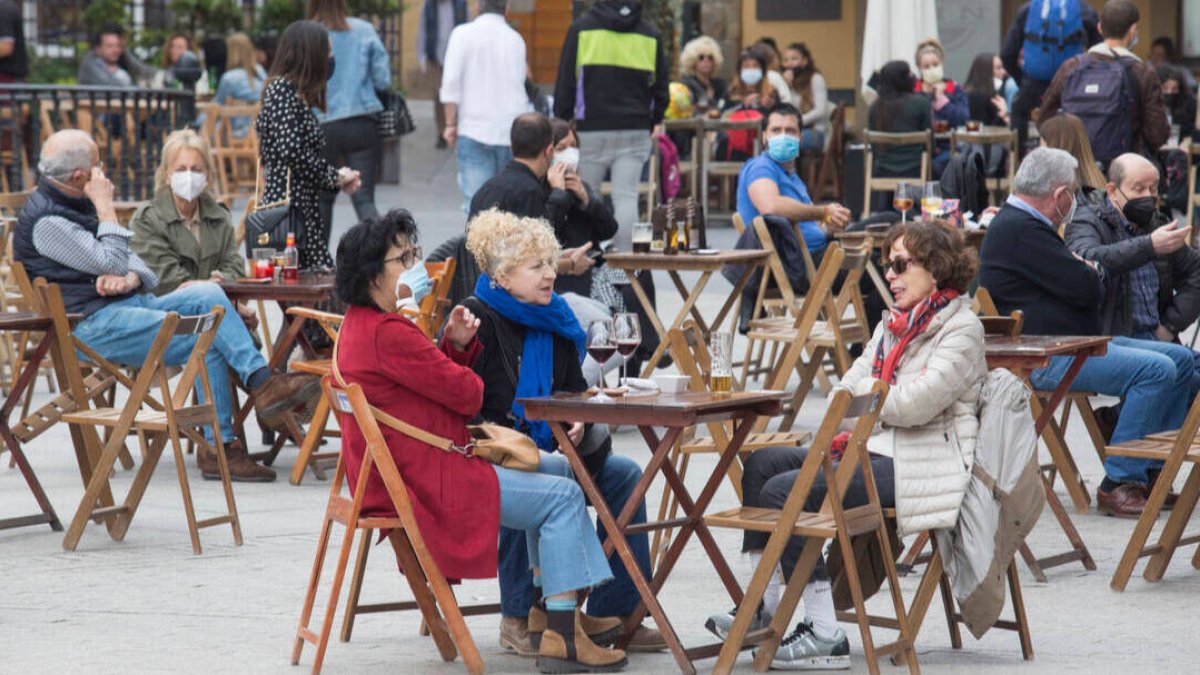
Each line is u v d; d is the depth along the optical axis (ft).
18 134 131.54
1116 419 75.87
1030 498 51.19
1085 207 76.89
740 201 96.84
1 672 49.62
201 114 169.27
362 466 48.75
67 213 76.74
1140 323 77.71
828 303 83.20
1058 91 110.52
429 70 211.20
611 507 52.49
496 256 52.95
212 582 60.49
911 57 155.94
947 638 54.54
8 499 73.97
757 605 47.80
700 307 125.39
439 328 72.23
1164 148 136.87
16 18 144.77
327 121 120.26
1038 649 53.06
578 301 82.07
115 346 77.05
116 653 51.67
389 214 49.83
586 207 89.51
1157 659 51.83
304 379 76.18
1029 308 72.69
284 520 70.28
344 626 53.21
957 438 50.70
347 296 49.39
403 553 50.29
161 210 82.43
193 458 83.66
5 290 103.19
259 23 206.28
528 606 51.83
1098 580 62.08
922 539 60.70
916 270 52.49
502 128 121.49
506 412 53.11
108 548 65.62
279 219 88.48
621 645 51.19
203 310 77.36
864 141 149.18
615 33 119.96
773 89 165.37
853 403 47.11
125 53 184.34
